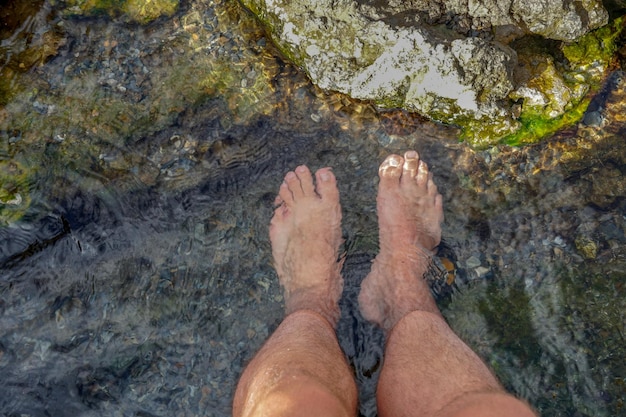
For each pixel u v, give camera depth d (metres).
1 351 2.26
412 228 2.45
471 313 2.31
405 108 2.54
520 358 2.24
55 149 2.52
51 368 2.24
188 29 2.68
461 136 2.53
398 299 2.31
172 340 2.29
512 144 2.50
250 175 2.52
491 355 2.25
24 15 2.69
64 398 2.21
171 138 2.55
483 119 2.48
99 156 2.52
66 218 2.44
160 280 2.37
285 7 2.53
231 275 2.39
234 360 2.26
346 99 2.57
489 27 2.53
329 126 2.56
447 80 2.44
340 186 2.51
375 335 2.29
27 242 2.40
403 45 2.45
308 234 2.45
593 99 2.54
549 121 2.51
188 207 2.47
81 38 2.68
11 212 2.43
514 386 2.20
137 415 2.19
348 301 2.37
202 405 2.20
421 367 1.98
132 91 2.61
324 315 2.31
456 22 2.52
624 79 2.57
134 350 2.28
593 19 2.54
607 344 2.23
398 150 2.54
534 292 2.32
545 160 2.48
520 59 2.54
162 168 2.51
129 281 2.37
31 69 2.63
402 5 2.49
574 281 2.32
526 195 2.45
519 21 2.52
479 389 1.80
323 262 2.41
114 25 2.69
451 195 2.48
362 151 2.55
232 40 2.66
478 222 2.44
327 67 2.52
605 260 2.34
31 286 2.35
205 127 2.56
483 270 2.37
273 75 2.62
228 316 2.33
